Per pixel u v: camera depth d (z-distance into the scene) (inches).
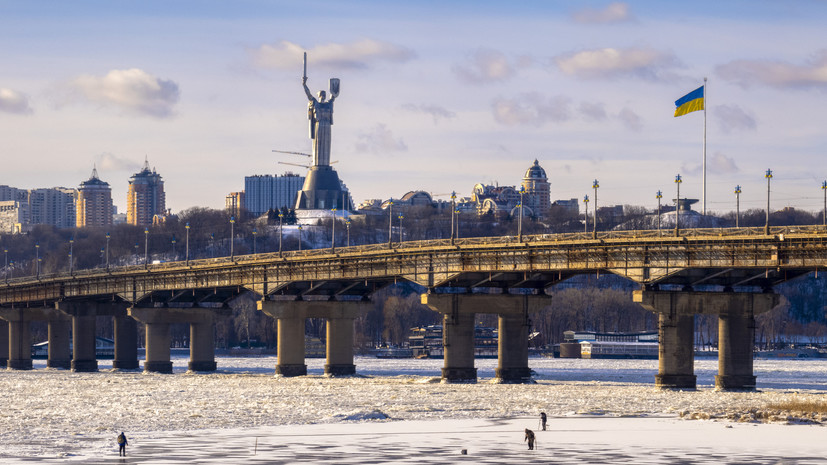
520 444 4168.3
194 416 5231.3
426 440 4291.3
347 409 5595.5
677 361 6535.4
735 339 6466.5
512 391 6791.3
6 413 5556.1
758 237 5935.0
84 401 6491.1
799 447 4052.7
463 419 5078.7
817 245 5767.7
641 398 6107.3
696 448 4040.4
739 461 3752.5
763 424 4741.6
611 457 3846.0
